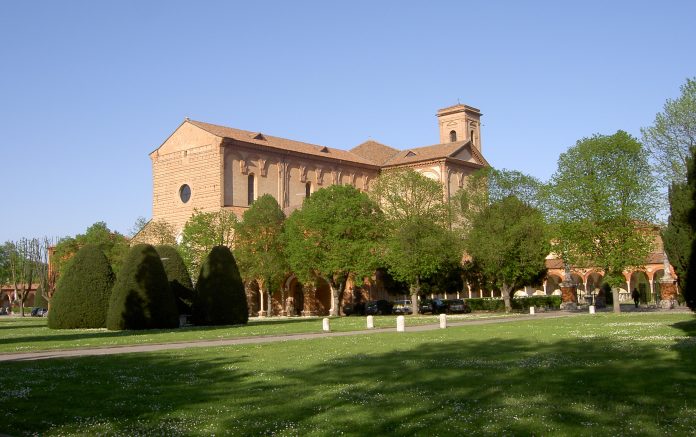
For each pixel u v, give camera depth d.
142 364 22.98
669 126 54.03
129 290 46.34
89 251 50.72
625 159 56.19
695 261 30.42
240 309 51.19
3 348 30.66
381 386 16.50
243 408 14.01
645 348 23.53
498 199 71.88
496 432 11.29
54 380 18.98
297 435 11.48
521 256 66.31
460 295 93.06
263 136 91.56
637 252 54.91
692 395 14.30
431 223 65.50
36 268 112.88
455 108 115.00
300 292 84.50
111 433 12.02
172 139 87.31
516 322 45.94
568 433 11.16
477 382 16.80
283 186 89.06
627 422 11.87
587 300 87.44
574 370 18.39
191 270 71.25
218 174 81.50
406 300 79.56
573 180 57.25
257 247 73.81
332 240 69.44
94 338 36.78
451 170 95.94
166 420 13.06
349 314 79.56
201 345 31.61
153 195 89.00
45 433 12.12
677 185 33.66
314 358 23.81
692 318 41.91
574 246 57.25
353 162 98.31
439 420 12.33
